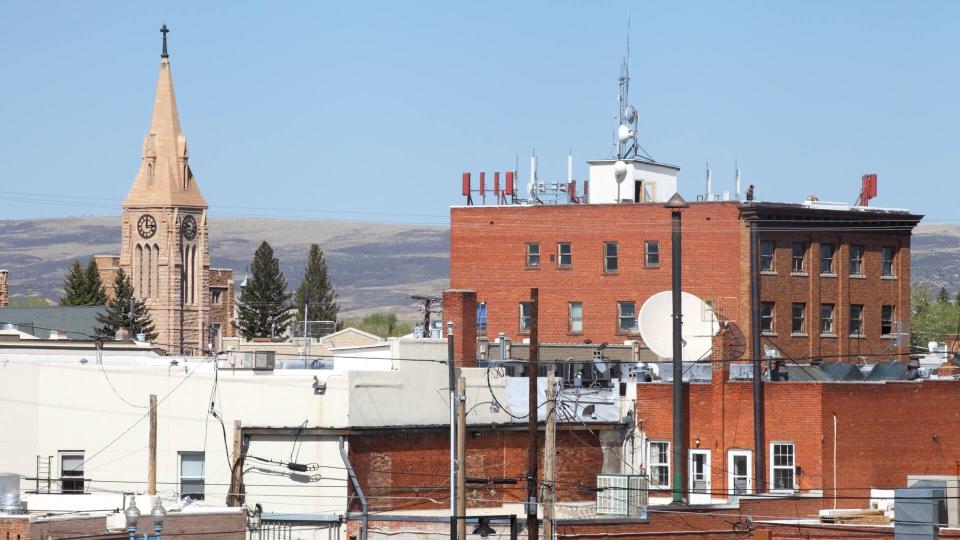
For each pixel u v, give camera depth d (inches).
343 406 5359.3
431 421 5634.8
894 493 5231.3
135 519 4291.3
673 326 6018.7
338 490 5310.0
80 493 5300.2
